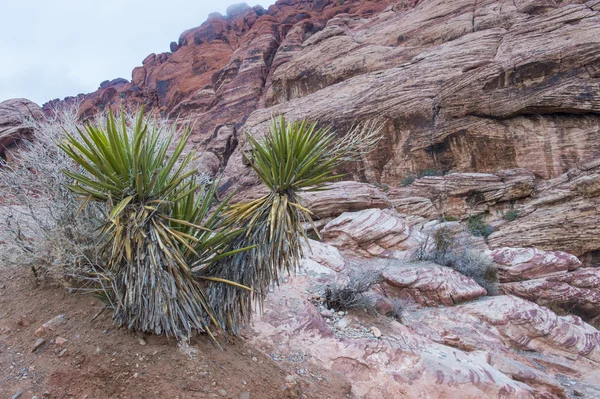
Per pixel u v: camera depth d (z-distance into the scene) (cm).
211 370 284
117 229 263
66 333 291
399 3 3194
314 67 2877
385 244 1026
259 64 3653
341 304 526
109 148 280
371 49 2666
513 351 607
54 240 319
